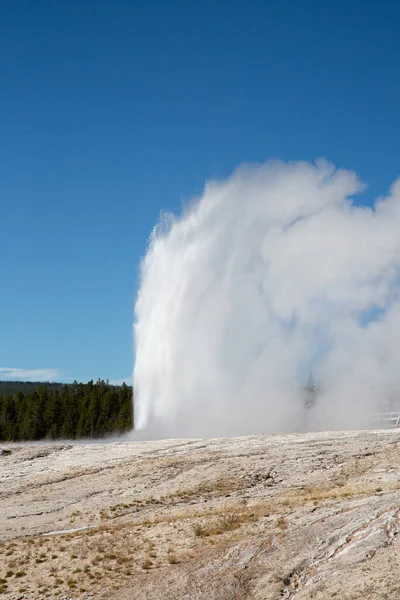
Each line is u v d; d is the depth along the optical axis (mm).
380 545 19609
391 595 16359
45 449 55094
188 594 19531
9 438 110750
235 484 37656
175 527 27062
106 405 110375
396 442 44094
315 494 31656
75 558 24828
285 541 22125
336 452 42781
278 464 41125
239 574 20188
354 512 23656
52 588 21953
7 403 118062
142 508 34531
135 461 46438
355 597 16750
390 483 32750
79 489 40500
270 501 31281
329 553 20250
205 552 22812
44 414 111688
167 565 22312
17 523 34500
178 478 40281
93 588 21375
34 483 43438
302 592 18031
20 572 23844
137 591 20500
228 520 26453
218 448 47906
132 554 24219
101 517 33562
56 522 33875
